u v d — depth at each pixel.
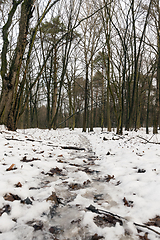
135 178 3.12
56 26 15.37
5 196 2.22
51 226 1.75
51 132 13.57
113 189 2.78
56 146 6.63
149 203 2.21
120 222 1.83
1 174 2.91
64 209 2.12
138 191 2.58
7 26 8.24
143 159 4.48
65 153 5.61
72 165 4.27
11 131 7.82
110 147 6.95
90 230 1.69
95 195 2.57
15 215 1.88
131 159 4.57
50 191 2.53
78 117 34.44
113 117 32.44
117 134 12.43
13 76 8.09
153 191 2.51
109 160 4.71
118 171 3.64
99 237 1.58
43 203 2.14
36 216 1.90
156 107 14.68
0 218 1.76
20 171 3.21
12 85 8.11
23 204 2.10
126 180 3.04
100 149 6.73
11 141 5.77
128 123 14.79
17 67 8.15
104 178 3.35
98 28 16.66
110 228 1.69
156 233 1.62
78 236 1.60
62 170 3.81
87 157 5.34
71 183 3.02
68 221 1.84
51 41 17.19
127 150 5.90
